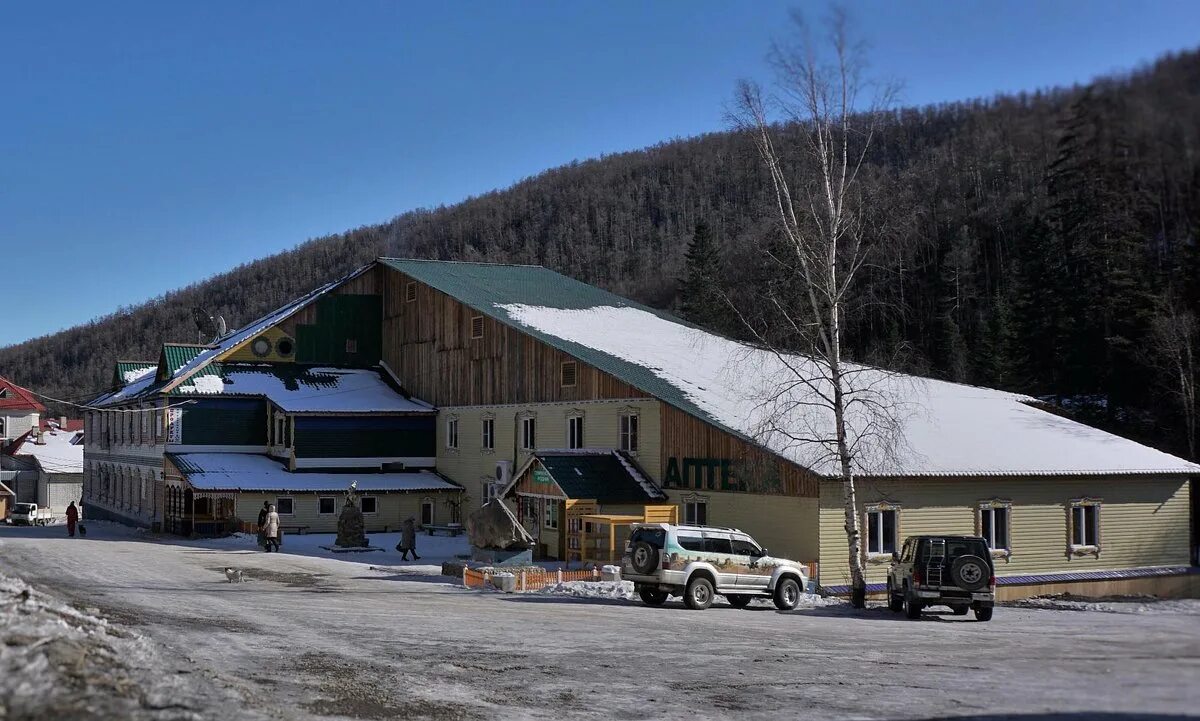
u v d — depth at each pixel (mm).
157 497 58406
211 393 56875
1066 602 33844
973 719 11898
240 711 10703
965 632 22094
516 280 62500
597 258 153750
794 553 33375
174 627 18297
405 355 61594
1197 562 43438
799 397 40031
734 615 25109
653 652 17422
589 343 48156
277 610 22250
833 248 29453
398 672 14766
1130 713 12086
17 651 10688
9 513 80562
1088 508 38812
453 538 49219
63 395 175000
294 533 51250
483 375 53156
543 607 25188
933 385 47219
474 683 14188
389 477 55094
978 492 36062
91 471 77750
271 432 57719
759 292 32938
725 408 39062
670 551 26516
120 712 9469
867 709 12664
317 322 63125
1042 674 15359
